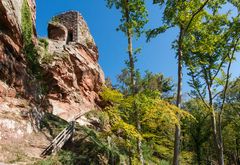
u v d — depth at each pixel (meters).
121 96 12.70
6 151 12.64
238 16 18.47
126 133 12.62
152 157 18.22
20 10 20.78
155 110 11.59
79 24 36.91
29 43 22.05
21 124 15.35
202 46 17.70
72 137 17.23
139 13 16.42
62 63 27.84
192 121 24.77
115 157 16.62
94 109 30.52
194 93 22.34
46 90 24.62
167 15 14.89
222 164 19.31
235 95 29.56
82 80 30.80
